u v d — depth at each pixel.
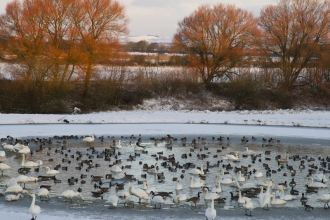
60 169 38.19
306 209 28.58
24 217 25.95
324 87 93.94
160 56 132.62
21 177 32.88
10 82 82.81
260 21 93.25
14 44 81.81
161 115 75.69
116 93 87.00
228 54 91.88
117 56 85.94
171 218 26.56
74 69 91.25
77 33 83.44
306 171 39.03
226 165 40.41
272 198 29.53
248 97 89.81
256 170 38.75
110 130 61.59
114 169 37.41
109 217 26.48
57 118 68.88
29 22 82.12
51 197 30.27
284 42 92.38
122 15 94.00
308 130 63.47
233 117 73.81
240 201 29.66
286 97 92.06
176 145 52.44
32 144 50.31
